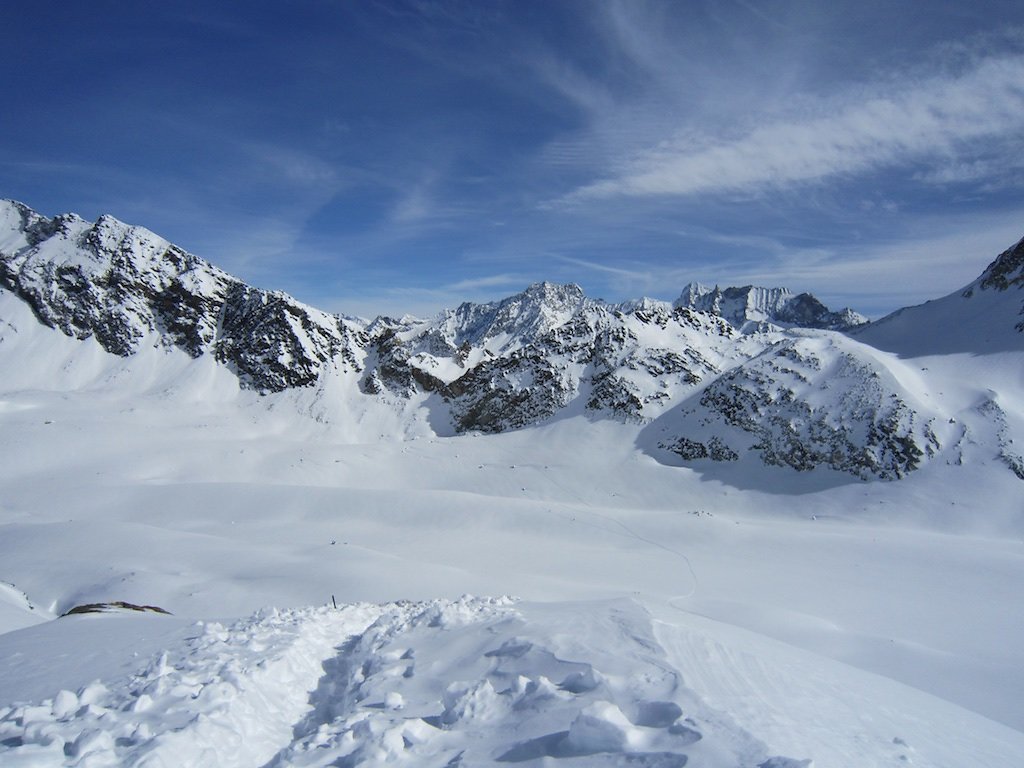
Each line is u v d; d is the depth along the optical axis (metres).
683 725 7.75
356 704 10.84
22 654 14.81
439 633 14.49
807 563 59.16
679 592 48.66
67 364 139.88
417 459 116.62
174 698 9.95
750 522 79.44
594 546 69.38
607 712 7.60
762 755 7.03
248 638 14.42
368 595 42.59
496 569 56.12
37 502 81.88
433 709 9.75
